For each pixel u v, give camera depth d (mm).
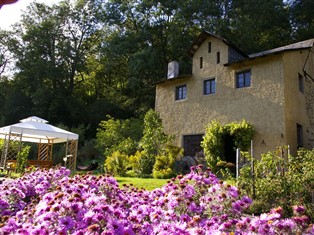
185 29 26359
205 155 14805
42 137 18438
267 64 14414
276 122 13516
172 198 3562
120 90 31250
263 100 14156
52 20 30469
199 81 16906
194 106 16750
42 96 27578
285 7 27062
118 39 27078
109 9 29031
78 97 31062
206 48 17125
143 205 3359
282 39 26047
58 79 29125
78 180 4422
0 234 2352
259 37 25906
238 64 15398
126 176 14133
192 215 3508
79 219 2639
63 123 27750
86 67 30422
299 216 2961
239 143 13992
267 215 2775
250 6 24953
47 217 2521
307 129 15359
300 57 15969
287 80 14055
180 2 25828
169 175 12828
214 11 25359
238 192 3678
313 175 6504
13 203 4012
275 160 7273
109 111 28469
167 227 2664
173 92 17969
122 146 17344
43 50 29703
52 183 4926
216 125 14758
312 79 17016
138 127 19719
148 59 24875
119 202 3607
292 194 6395
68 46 29125
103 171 16391
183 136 16859
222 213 3492
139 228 2652
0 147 17125
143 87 27766
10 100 28984
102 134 19641
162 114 18109
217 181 4156
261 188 6660
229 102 15359
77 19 31406
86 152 22172
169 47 26922
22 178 5230
